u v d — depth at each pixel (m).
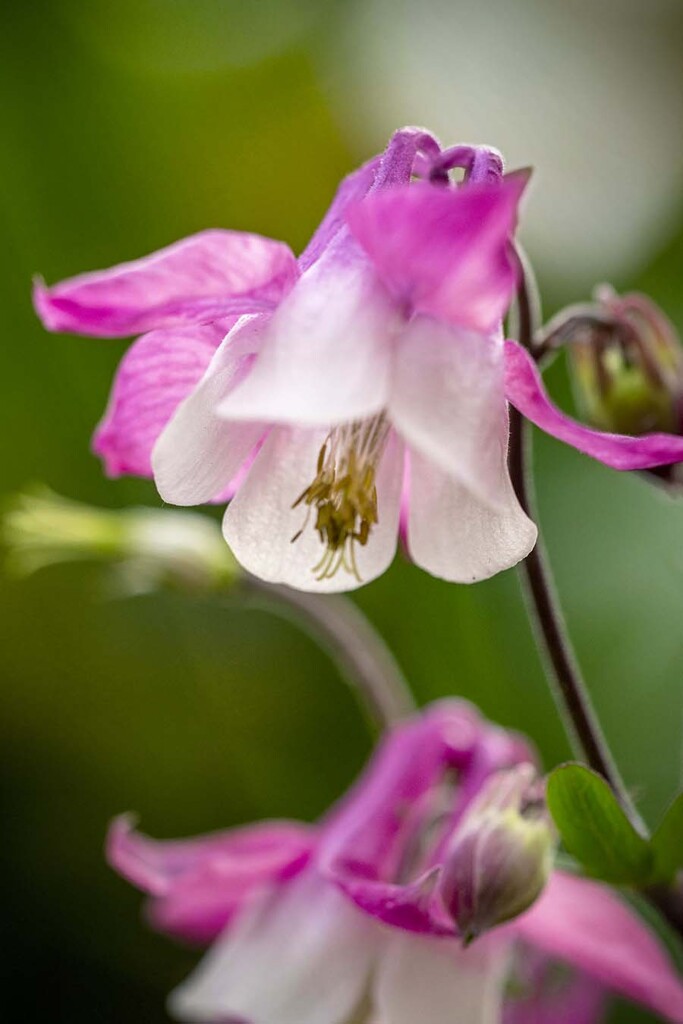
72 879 0.52
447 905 0.37
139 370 0.36
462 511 0.35
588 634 0.53
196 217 0.62
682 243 0.61
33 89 0.60
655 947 0.41
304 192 0.63
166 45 0.62
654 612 0.53
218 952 0.41
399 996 0.39
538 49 0.67
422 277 0.34
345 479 0.36
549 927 0.40
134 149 0.61
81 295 0.34
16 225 0.59
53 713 0.55
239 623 0.55
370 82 0.65
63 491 0.56
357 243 0.34
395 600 0.52
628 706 0.52
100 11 0.61
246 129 0.63
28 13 0.61
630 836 0.37
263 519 0.36
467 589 0.52
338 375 0.34
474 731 0.41
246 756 0.54
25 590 0.55
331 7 0.65
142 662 0.55
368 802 0.40
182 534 0.45
